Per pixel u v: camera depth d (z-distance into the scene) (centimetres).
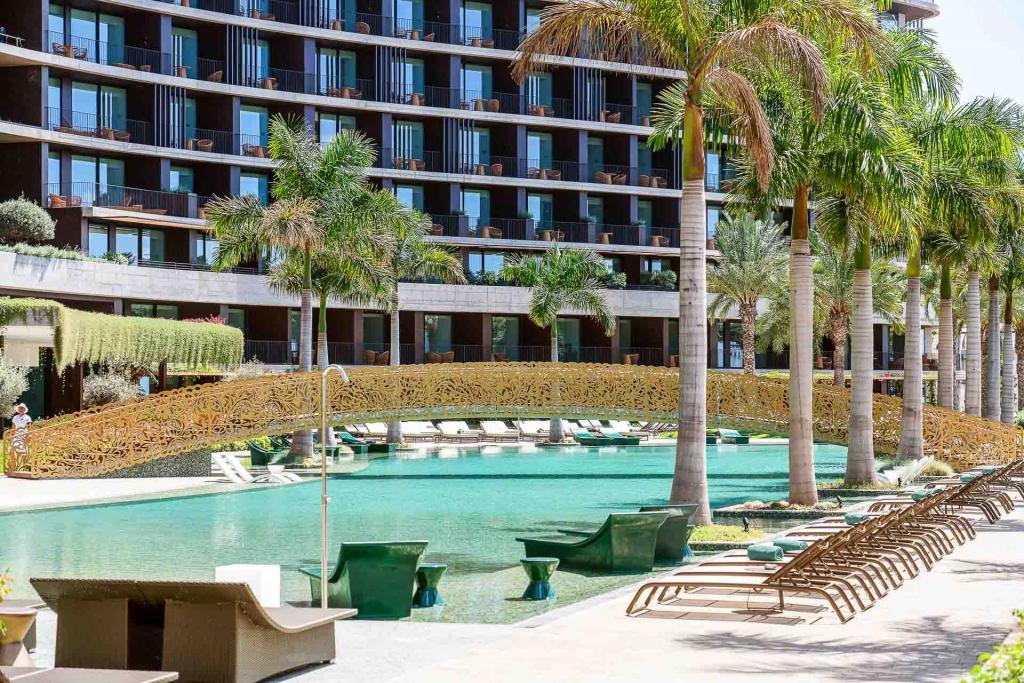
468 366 3478
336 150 3622
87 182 5462
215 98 5853
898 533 1573
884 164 2147
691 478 1925
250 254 3688
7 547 1817
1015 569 1366
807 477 2270
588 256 5303
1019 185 3120
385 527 2084
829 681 808
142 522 2167
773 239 5806
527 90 6631
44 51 5259
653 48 1995
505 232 6378
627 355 6581
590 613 1124
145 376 4831
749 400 3278
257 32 5909
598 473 3444
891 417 3136
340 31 6097
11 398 3444
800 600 1182
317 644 898
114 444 3008
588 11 1969
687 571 1191
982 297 5781
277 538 1928
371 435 5134
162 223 5425
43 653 988
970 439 3080
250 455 3822
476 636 1023
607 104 6794
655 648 940
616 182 6650
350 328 6072
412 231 4719
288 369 5656
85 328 3406
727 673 839
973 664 862
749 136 1922
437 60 6412
